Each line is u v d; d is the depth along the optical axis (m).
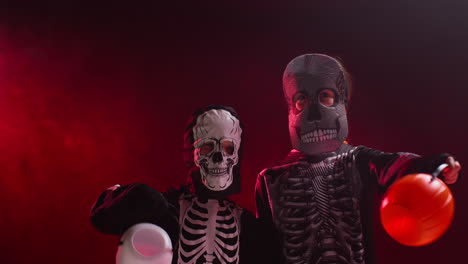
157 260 3.13
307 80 4.11
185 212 3.79
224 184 3.85
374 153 3.96
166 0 8.34
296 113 4.13
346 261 3.81
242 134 4.03
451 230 7.34
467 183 7.39
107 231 3.40
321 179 3.98
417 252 7.40
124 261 3.13
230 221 3.83
